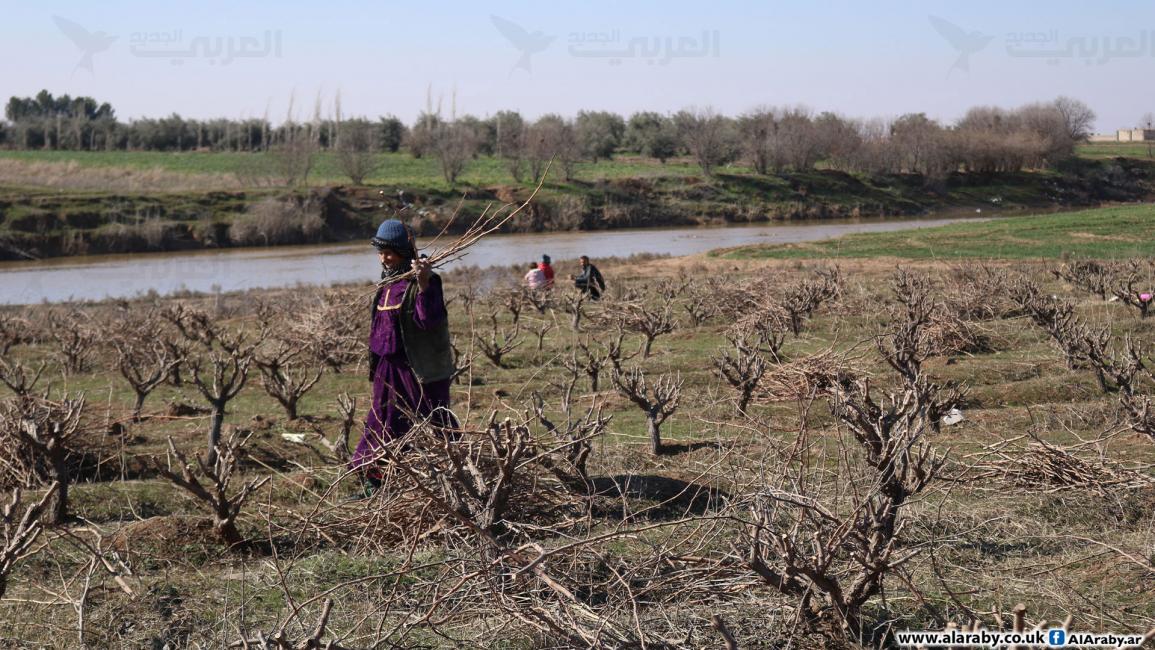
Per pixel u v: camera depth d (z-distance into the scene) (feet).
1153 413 29.78
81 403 27.86
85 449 31.91
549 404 41.39
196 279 138.72
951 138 287.07
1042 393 39.63
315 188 215.51
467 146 269.23
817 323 60.80
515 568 18.11
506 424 20.90
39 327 68.54
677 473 28.43
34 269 153.69
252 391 46.85
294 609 16.53
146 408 42.47
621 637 16.49
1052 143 298.97
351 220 208.85
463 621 17.88
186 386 48.80
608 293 82.58
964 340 49.11
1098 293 67.41
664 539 21.49
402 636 17.15
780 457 24.63
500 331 65.31
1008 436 33.40
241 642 15.55
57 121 359.66
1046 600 18.80
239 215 196.54
